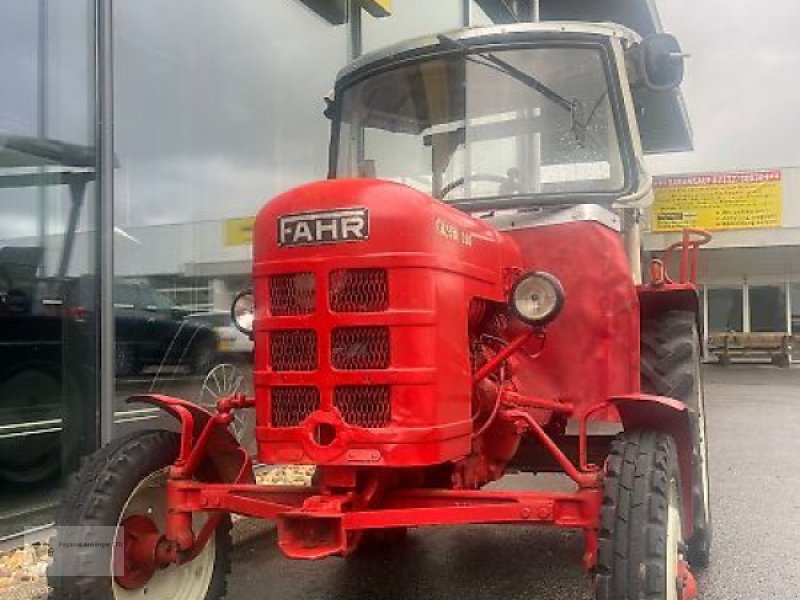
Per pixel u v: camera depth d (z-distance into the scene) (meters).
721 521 5.75
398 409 3.04
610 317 3.98
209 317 6.79
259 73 7.69
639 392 4.12
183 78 6.75
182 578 3.54
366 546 5.10
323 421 3.08
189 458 3.40
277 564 4.83
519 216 4.16
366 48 9.20
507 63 4.48
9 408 5.21
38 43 5.29
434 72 4.60
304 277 3.16
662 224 17.59
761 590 4.35
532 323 3.24
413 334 3.06
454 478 3.46
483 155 4.47
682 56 4.35
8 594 4.11
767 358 23.22
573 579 4.53
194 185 6.80
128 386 5.89
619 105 4.33
